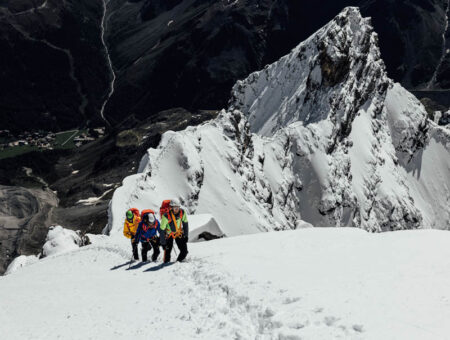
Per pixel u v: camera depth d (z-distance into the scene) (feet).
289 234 54.08
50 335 27.45
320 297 25.29
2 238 465.06
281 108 436.76
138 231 48.85
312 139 374.22
